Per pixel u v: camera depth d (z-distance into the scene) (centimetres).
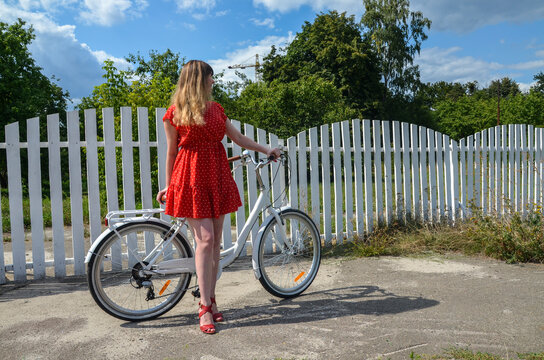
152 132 847
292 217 362
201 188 281
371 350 245
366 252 481
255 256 331
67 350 252
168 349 251
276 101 2166
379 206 566
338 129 540
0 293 374
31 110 2102
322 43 3159
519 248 449
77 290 379
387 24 3406
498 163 662
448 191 612
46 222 712
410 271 415
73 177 430
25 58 2209
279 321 292
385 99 3478
